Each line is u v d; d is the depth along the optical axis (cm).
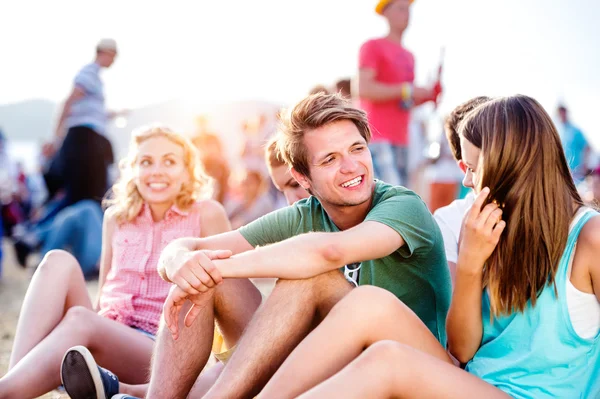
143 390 265
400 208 235
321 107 244
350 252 219
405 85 518
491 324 210
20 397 246
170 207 324
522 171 199
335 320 200
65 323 263
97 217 669
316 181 247
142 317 303
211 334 239
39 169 1266
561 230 196
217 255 231
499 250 204
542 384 196
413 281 249
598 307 197
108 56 687
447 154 740
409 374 182
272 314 217
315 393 177
